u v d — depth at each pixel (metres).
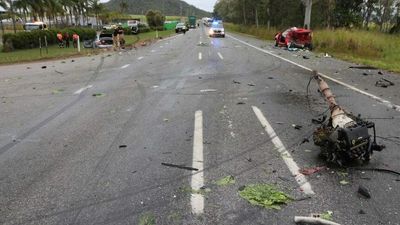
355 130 5.23
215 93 10.72
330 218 4.02
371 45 26.02
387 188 4.71
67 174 5.23
